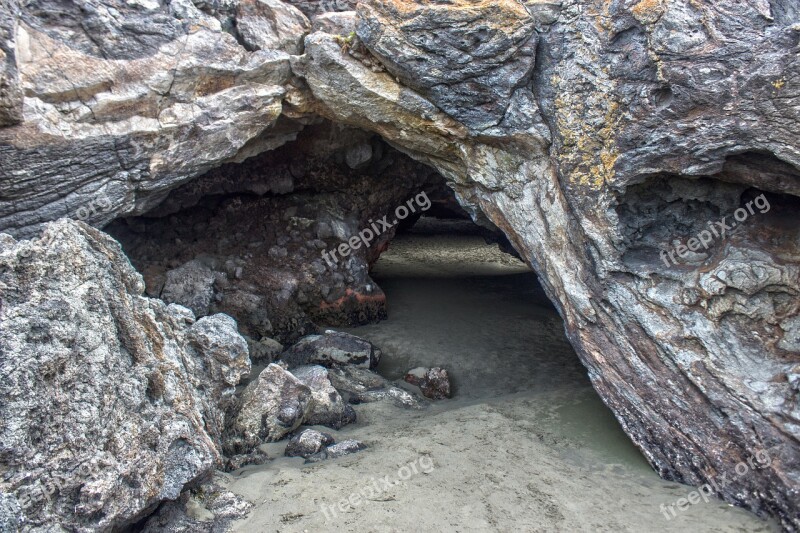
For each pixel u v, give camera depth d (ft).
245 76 9.89
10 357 5.31
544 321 15.14
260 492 7.04
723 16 7.11
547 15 8.66
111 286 6.54
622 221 8.32
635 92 7.79
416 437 8.61
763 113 6.75
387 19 9.10
